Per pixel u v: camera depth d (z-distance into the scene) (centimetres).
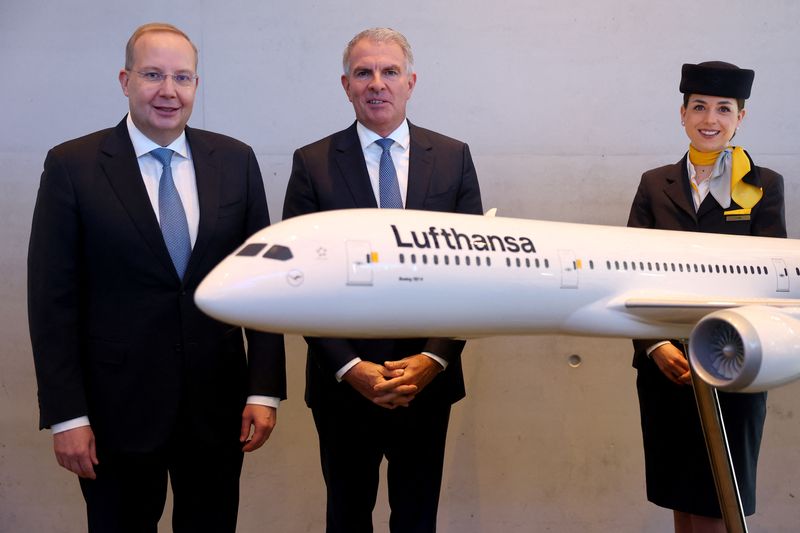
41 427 289
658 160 475
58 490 458
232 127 463
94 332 293
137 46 290
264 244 268
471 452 476
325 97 464
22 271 452
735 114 371
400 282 274
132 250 288
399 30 466
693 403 363
